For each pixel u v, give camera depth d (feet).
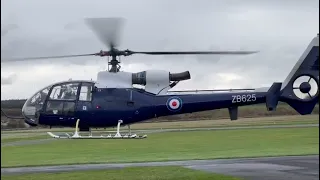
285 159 155.43
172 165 143.43
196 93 150.51
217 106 150.61
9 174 125.80
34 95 151.64
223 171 123.44
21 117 152.35
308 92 148.77
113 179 111.96
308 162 144.05
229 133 389.80
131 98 147.74
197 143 284.41
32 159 184.14
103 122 148.36
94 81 150.00
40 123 151.23
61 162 163.73
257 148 227.20
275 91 149.18
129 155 203.41
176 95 149.48
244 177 111.34
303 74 148.77
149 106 148.25
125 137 142.00
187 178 110.83
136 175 118.52
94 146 274.36
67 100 148.36
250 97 149.48
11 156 198.59
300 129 417.69
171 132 436.35
